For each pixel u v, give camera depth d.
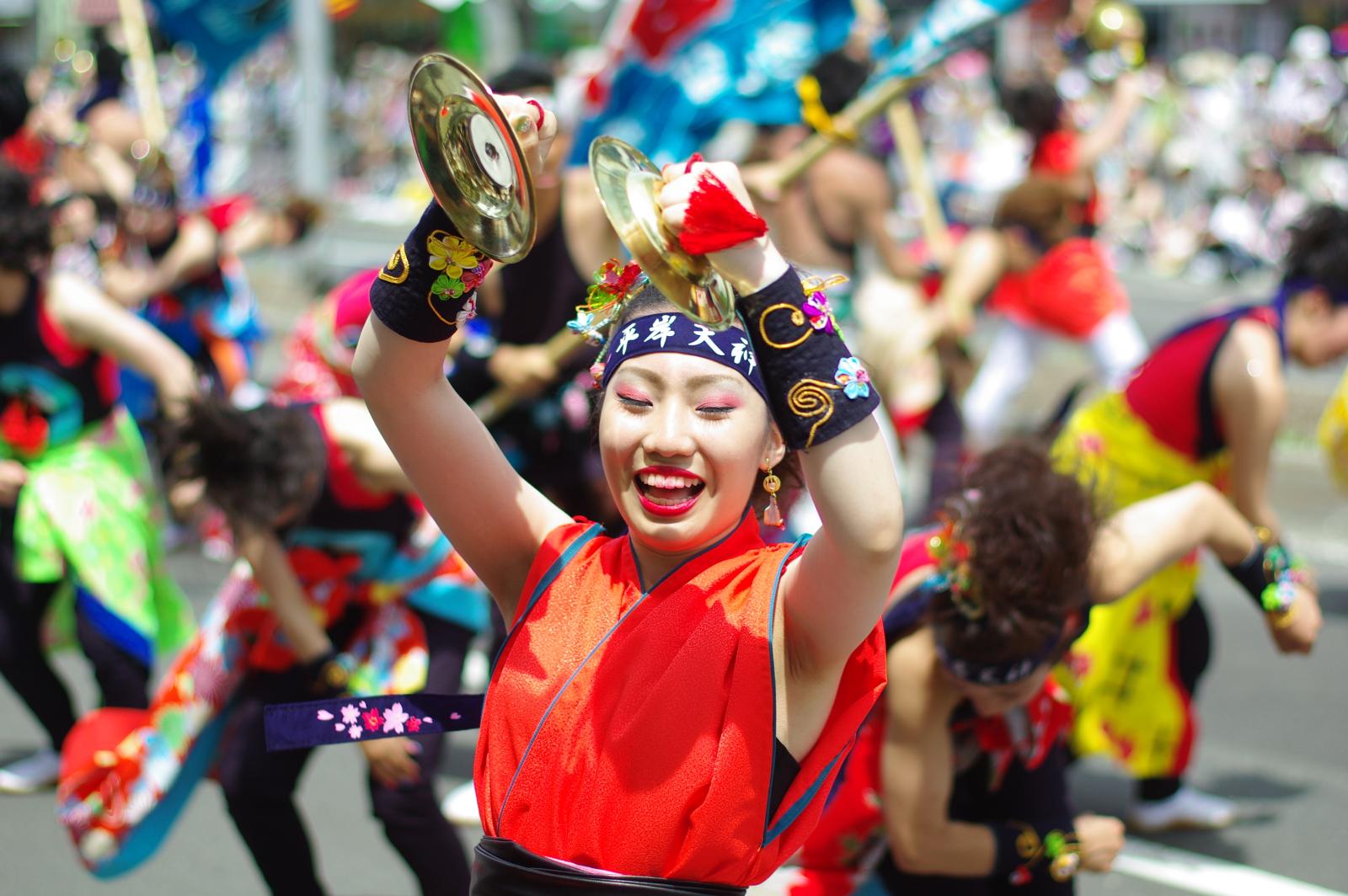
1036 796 3.95
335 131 27.33
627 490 2.60
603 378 2.67
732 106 8.06
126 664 5.65
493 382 6.09
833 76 8.02
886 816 3.77
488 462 2.79
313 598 4.52
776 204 7.03
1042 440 4.37
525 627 2.70
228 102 20.36
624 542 2.78
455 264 2.56
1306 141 19.98
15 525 5.69
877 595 2.46
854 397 2.37
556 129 2.50
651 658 2.57
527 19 24.11
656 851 2.50
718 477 2.57
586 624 2.67
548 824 2.56
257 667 4.43
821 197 8.34
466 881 4.43
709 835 2.50
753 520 2.75
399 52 27.75
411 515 4.56
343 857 5.60
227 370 9.11
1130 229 20.86
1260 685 7.45
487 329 6.18
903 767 3.71
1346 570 9.12
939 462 7.79
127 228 8.70
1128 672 5.35
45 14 19.59
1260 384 5.24
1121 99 10.11
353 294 5.27
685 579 2.64
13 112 8.97
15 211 5.40
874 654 2.62
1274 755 6.59
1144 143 20.83
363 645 4.58
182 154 12.92
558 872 2.52
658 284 2.26
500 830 2.61
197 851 5.68
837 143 6.80
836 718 2.63
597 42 24.27
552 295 6.02
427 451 2.74
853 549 2.40
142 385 8.59
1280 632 4.27
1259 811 6.02
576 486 6.10
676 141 8.10
